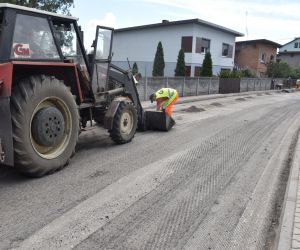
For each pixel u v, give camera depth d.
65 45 6.33
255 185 5.34
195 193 4.92
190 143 7.98
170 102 9.31
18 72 5.36
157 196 4.76
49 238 3.57
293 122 12.15
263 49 43.88
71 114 5.82
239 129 10.11
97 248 3.43
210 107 16.20
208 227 3.93
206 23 30.23
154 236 3.70
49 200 4.50
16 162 5.05
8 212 4.12
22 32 5.23
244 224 4.04
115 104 7.40
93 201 4.51
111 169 5.84
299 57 60.06
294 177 5.56
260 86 33.19
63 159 5.68
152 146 7.57
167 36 31.36
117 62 34.03
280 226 3.89
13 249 3.35
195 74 30.70
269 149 7.72
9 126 4.87
